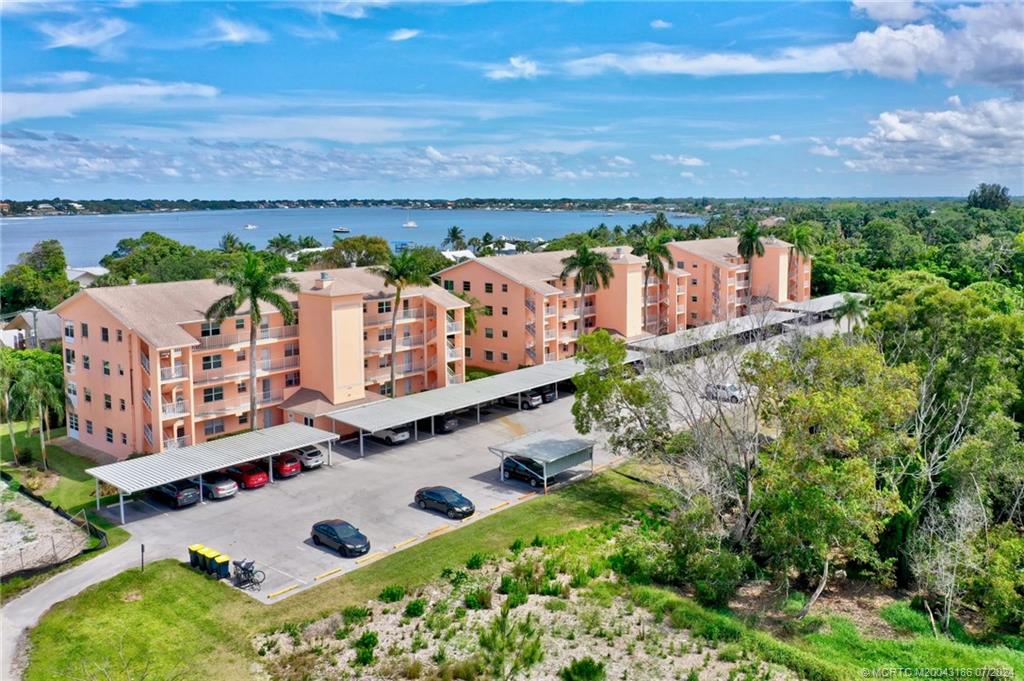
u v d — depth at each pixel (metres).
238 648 32.47
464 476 52.22
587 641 34.53
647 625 36.12
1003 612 37.31
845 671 32.81
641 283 89.75
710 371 48.00
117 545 41.09
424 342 69.88
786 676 32.66
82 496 49.47
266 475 50.41
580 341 53.16
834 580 43.81
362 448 55.59
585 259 80.56
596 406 52.06
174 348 52.53
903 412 41.38
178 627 33.69
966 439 44.88
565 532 44.38
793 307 101.62
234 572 37.44
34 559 39.94
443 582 38.19
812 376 42.69
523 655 32.53
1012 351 53.78
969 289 72.06
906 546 42.72
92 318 56.94
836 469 37.31
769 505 39.91
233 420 59.03
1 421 61.50
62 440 61.41
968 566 39.38
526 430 62.19
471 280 84.50
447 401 61.00
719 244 109.81
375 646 32.97
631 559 41.47
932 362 50.69
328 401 60.50
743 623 37.28
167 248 131.50
